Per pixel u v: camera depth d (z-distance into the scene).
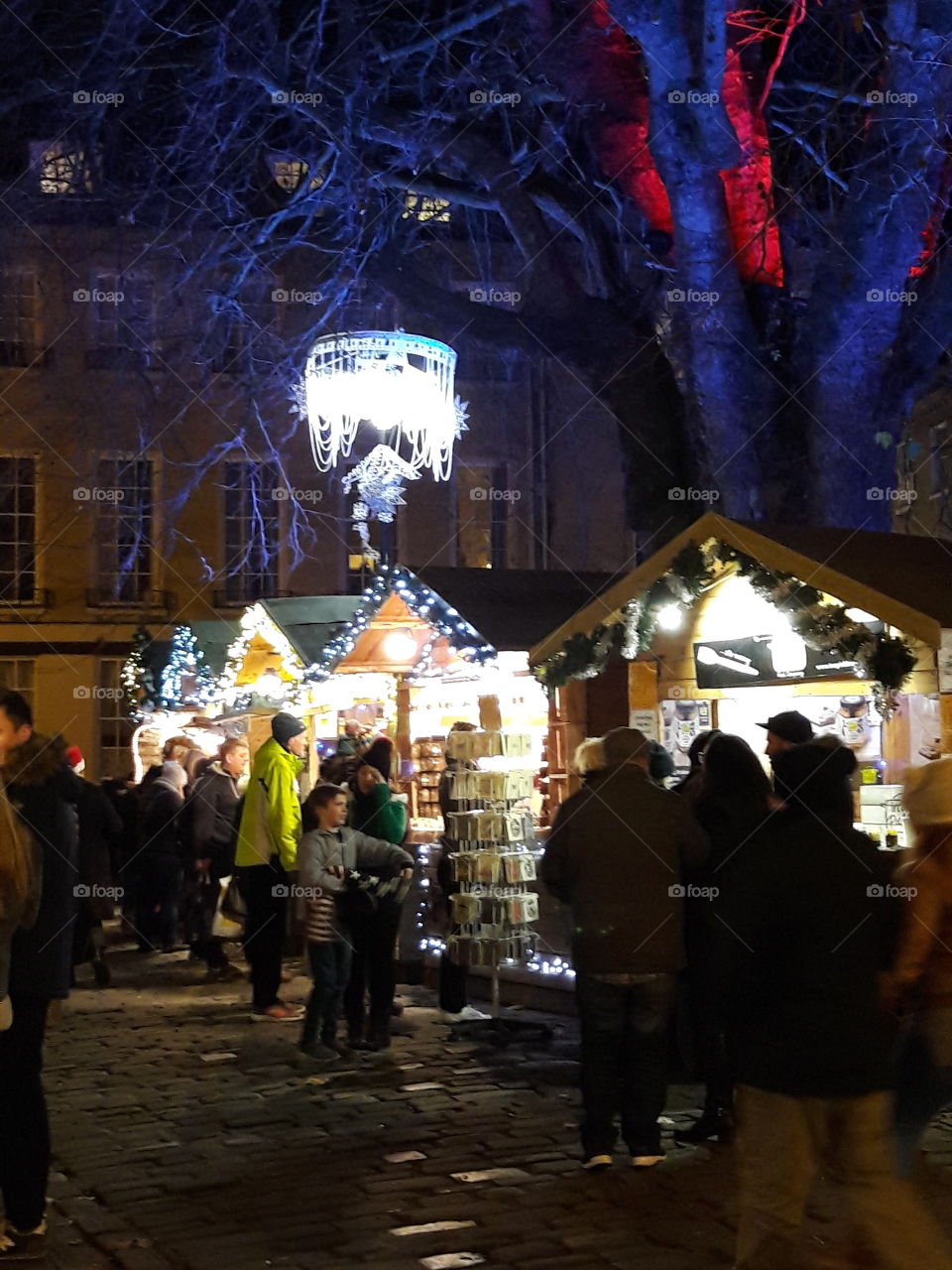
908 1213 4.02
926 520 23.39
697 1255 5.07
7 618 28.27
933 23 13.50
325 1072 8.51
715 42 13.64
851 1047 4.04
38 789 5.34
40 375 27.69
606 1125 6.23
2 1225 5.43
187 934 14.20
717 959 4.20
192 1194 6.04
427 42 16.31
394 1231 5.43
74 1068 8.85
